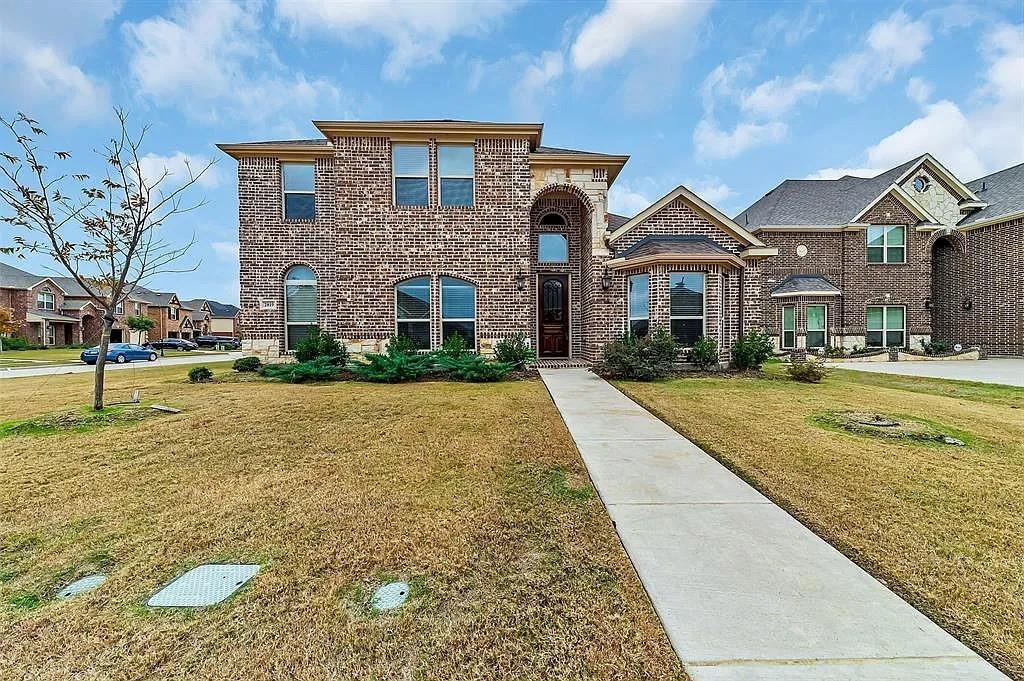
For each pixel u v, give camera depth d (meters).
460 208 13.41
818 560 2.98
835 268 20.58
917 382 11.37
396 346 12.10
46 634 2.36
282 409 7.63
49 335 43.47
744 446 5.50
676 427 6.45
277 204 14.19
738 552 3.09
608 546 3.18
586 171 13.88
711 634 2.28
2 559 3.10
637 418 7.02
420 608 2.54
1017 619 2.41
